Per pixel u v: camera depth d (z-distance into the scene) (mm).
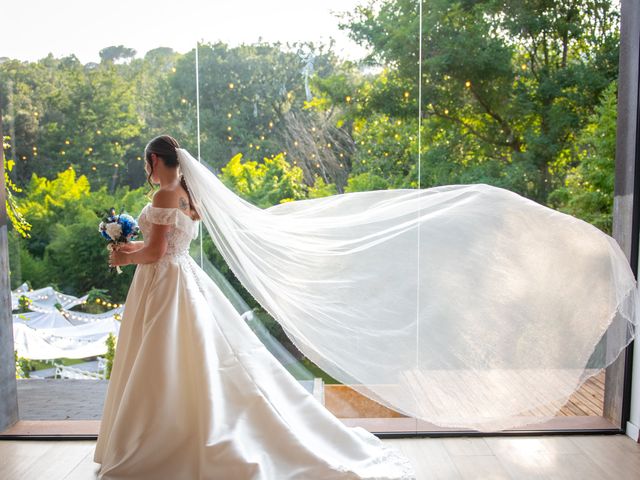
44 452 2932
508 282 2648
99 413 3381
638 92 3027
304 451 2381
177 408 2467
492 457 2842
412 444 2988
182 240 2666
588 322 2598
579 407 3279
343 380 2730
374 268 2740
